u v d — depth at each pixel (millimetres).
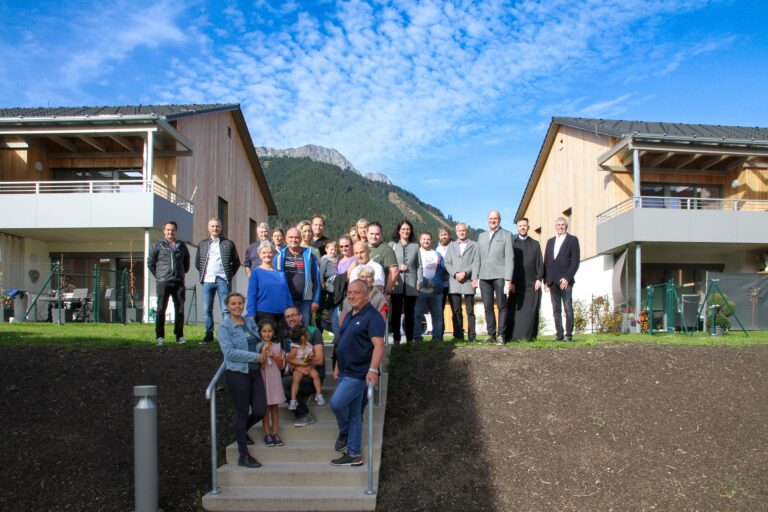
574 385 8203
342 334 6648
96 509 6277
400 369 8586
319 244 9930
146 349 9383
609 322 18266
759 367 8875
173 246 9914
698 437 7328
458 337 10406
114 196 17719
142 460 5973
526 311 10000
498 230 9703
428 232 10219
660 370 8641
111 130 17906
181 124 21109
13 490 6441
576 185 24953
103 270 19391
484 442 7191
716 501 6305
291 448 6891
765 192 21500
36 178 20062
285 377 7410
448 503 6258
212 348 9414
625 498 6328
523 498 6328
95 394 8188
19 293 17312
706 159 21375
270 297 7707
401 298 9781
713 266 22078
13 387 8188
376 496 6324
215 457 6422
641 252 21531
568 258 10156
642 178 21922
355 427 6613
